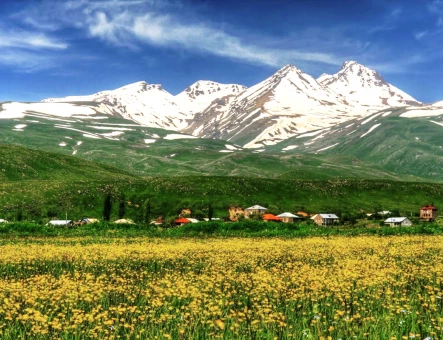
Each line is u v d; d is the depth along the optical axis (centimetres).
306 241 5422
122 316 1950
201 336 1691
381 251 4138
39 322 1808
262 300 2181
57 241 5747
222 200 18088
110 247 4594
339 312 1827
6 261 3488
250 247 4509
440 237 6019
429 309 1947
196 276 2780
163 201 17162
